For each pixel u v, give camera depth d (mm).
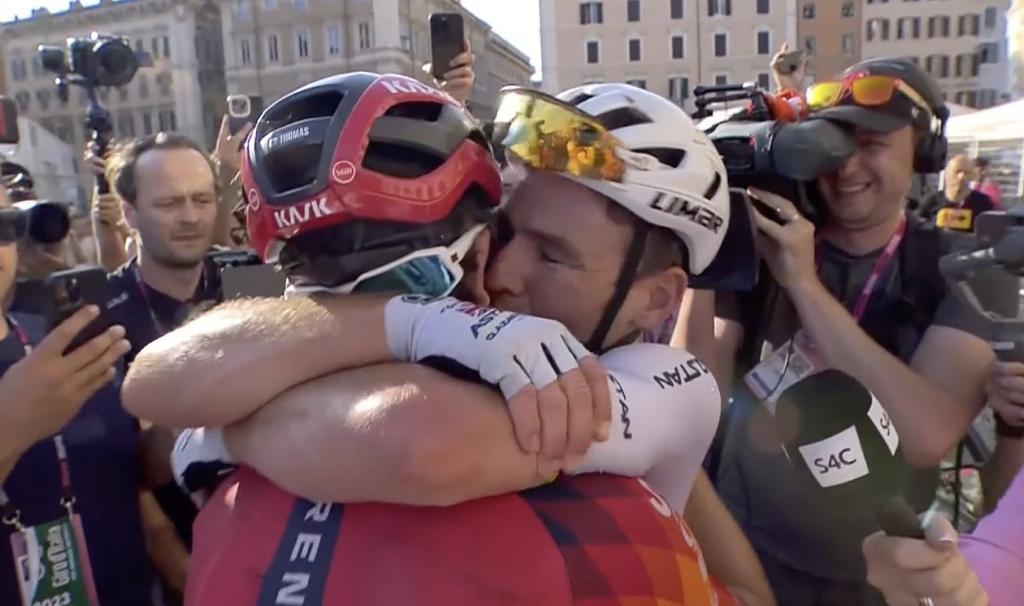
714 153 1059
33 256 1883
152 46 34000
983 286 1423
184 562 1657
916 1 38719
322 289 827
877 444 1532
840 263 1600
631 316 996
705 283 1280
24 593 1378
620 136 963
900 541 1007
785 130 1416
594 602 723
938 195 2957
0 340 1438
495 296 973
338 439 674
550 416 687
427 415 656
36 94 32438
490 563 705
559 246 942
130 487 1547
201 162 2340
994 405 1426
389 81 821
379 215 780
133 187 2270
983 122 8891
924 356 1465
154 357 796
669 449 876
